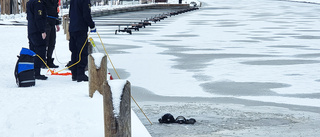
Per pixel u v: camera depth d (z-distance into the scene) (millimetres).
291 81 11922
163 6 77812
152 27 33500
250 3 88875
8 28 29203
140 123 6367
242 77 12469
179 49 19266
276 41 23062
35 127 6047
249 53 17984
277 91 10609
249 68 14070
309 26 34469
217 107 8867
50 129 5883
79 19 9844
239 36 25844
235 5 80625
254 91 10578
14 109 7020
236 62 15391
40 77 10406
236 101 9508
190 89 10789
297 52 18422
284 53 18047
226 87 11062
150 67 14180
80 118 6551
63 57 14570
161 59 16016
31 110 6980
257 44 21562
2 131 5867
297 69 13930
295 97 9961
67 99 7832
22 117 6547
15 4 40906
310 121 7746
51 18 12016
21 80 9266
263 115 8164
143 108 8719
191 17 47562
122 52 17922
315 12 57562
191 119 7477
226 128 7148
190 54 17547
